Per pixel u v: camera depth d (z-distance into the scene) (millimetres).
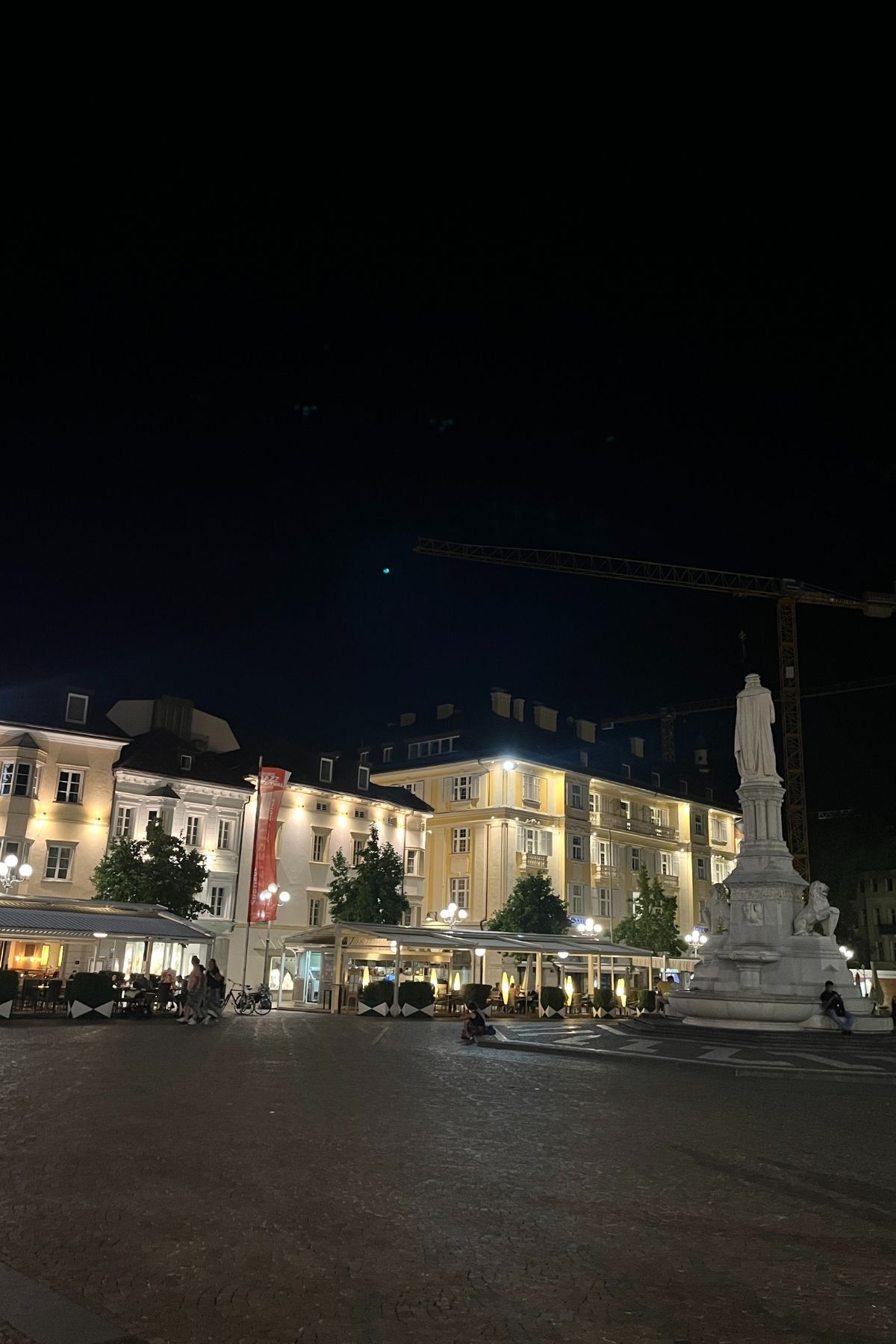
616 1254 6594
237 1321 5191
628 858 73750
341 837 59156
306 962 53156
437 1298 5645
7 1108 11664
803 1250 6801
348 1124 11320
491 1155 9812
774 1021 26234
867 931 84875
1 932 31219
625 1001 50688
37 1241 6438
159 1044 21719
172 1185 8039
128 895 42750
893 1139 11695
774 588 92750
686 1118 13000
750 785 30422
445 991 48000
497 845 63656
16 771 46156
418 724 74375
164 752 52875
